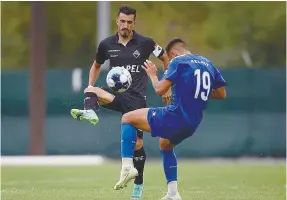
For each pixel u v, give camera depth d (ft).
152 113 97.45
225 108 217.77
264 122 217.77
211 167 185.98
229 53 338.75
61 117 220.64
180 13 338.54
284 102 217.77
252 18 335.26
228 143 217.56
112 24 318.04
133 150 100.07
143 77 108.58
